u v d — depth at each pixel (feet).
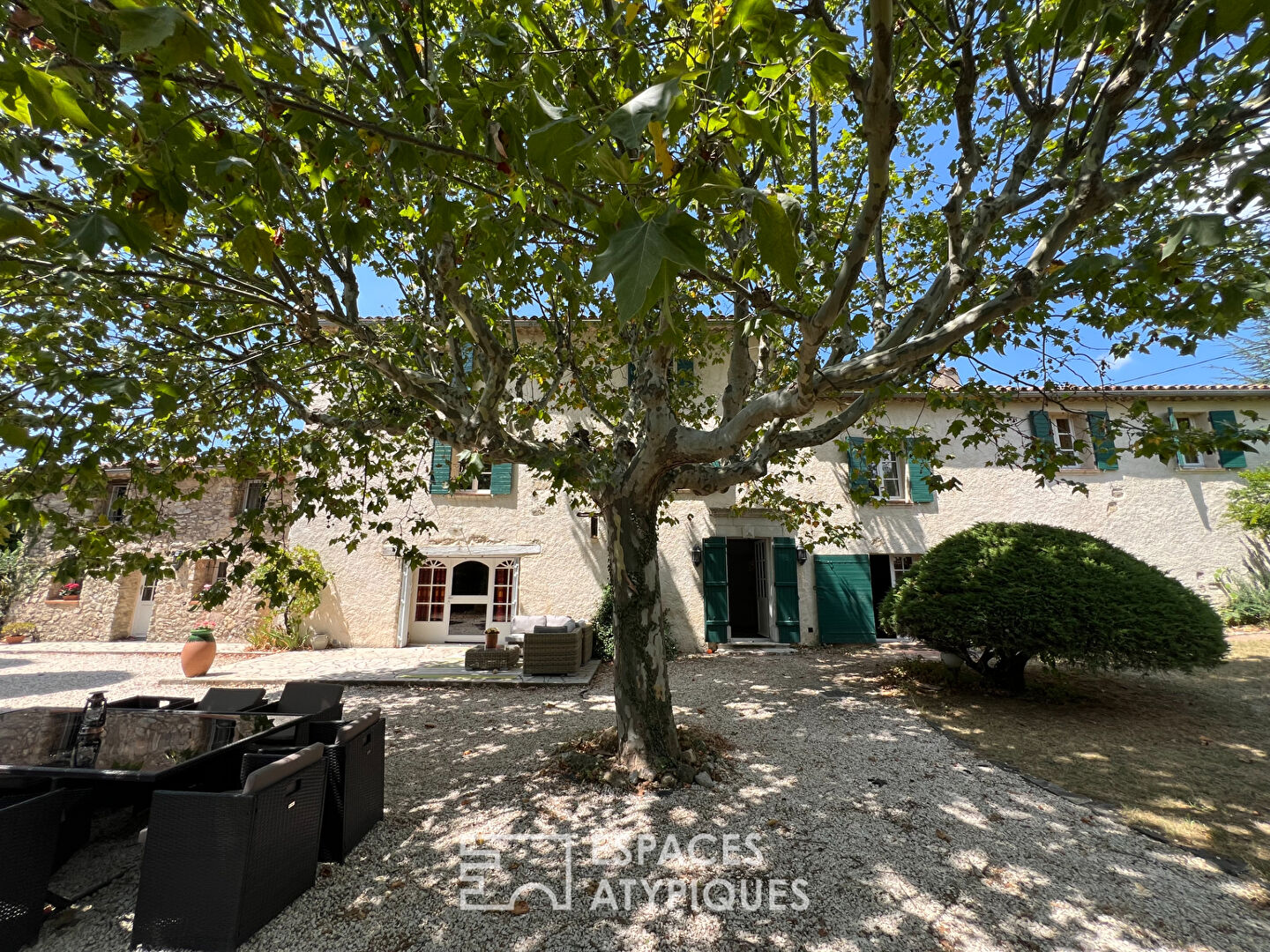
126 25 3.44
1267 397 38.29
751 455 17.94
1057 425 39.93
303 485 15.29
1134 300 11.99
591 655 32.99
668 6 5.33
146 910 8.86
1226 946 8.95
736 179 4.30
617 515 16.42
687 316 17.11
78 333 13.23
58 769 10.27
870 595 37.60
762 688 25.72
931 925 9.45
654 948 8.91
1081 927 9.37
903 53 12.49
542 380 21.06
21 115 5.32
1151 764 16.28
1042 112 11.28
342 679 27.20
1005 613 21.75
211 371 13.98
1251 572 37.27
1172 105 10.30
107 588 42.80
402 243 15.88
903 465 39.73
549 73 5.68
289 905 9.89
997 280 16.60
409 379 14.55
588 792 14.44
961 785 14.90
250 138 6.36
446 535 37.01
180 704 15.56
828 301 7.87
